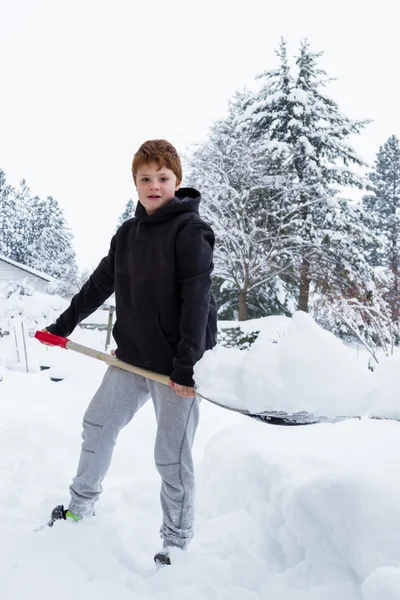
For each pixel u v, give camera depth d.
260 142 19.52
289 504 1.76
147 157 1.88
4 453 2.78
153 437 3.38
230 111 23.27
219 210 18.09
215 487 2.30
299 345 1.65
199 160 19.00
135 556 1.80
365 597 1.35
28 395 5.04
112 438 1.92
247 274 17.67
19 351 8.38
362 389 1.60
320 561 1.64
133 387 1.94
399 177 38.03
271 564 1.76
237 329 14.67
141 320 1.88
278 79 20.89
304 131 20.03
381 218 37.59
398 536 1.49
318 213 19.59
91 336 12.58
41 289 25.42
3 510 2.04
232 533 1.92
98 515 2.01
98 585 1.51
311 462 2.11
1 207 43.72
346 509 1.61
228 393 1.67
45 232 44.19
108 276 2.18
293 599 1.51
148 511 2.23
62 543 1.71
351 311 8.46
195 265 1.78
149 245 1.87
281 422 1.67
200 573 1.65
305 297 18.97
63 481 2.50
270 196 18.97
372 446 2.28
